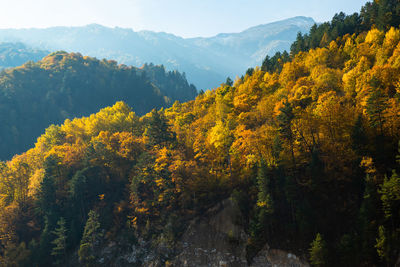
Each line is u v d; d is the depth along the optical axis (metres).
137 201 61.16
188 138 70.38
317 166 46.34
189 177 57.91
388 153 43.53
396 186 36.84
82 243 59.56
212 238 53.22
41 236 61.69
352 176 45.41
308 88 65.38
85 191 68.00
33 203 68.81
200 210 57.62
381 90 51.47
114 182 71.00
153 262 54.25
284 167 49.72
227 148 58.06
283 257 45.31
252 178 52.34
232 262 48.94
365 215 39.22
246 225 50.97
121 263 57.06
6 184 72.75
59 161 73.06
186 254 53.16
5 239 63.00
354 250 38.53
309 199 47.38
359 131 45.47
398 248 36.22
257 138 53.12
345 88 62.50
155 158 63.25
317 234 40.28
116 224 63.00
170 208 60.22
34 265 58.78
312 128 51.69
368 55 74.00
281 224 48.03
